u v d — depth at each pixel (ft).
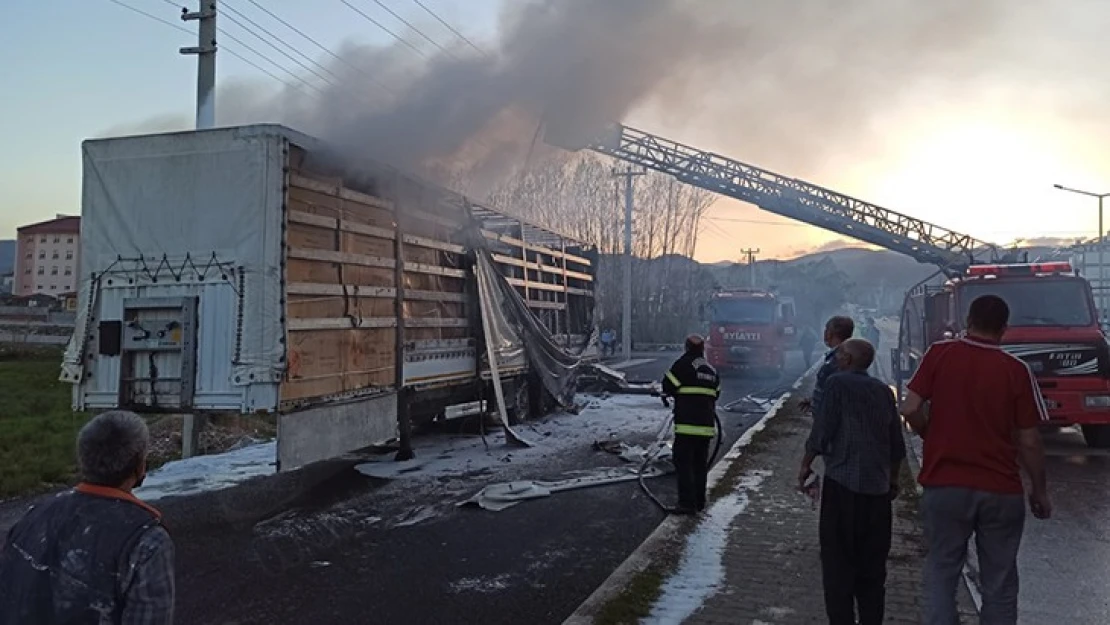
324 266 26.43
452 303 36.04
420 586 18.26
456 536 22.36
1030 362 33.68
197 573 19.15
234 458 33.88
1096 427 35.01
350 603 17.17
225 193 24.62
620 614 15.38
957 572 13.24
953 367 13.32
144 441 7.93
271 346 23.98
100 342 25.52
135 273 25.40
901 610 15.71
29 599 7.18
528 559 20.30
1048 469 31.01
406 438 32.76
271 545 21.49
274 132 24.32
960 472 12.98
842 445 14.39
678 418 23.63
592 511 25.13
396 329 30.83
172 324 24.88
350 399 27.63
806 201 83.05
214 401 24.29
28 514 7.71
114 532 7.30
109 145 25.88
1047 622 15.48
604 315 135.44
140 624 7.15
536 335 43.98
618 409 50.60
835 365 19.11
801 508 23.93
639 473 29.96
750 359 76.59
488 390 39.55
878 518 14.23
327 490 28.04
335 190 27.12
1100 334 33.58
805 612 15.64
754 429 39.88
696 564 18.67
